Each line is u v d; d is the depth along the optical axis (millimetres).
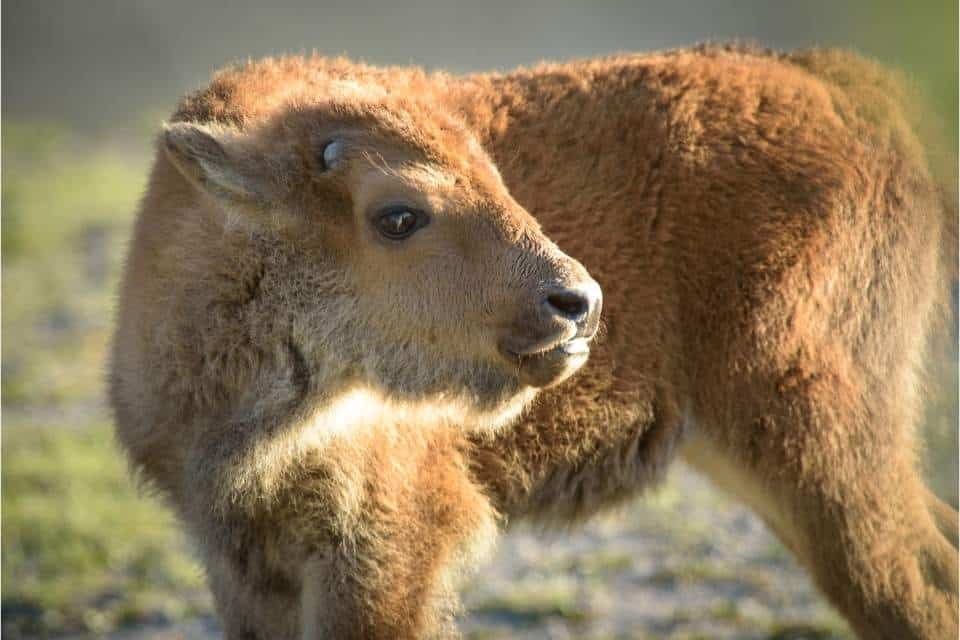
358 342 9766
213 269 9758
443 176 9398
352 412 9953
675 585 14273
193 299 9797
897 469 10836
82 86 38438
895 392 10953
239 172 9477
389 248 9461
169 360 9883
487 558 10797
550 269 9109
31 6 43000
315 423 9852
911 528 10812
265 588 10344
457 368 9641
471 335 9422
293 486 9977
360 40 39219
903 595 10734
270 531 10148
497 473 10680
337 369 9812
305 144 9688
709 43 11969
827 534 10789
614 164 10766
